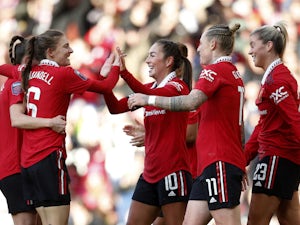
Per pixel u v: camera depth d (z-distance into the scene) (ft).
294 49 147.54
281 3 152.66
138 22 157.17
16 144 85.15
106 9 160.45
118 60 84.64
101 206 144.97
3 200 143.23
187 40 152.87
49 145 80.07
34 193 81.00
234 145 77.92
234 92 77.97
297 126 81.35
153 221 86.63
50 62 81.56
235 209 77.15
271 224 130.00
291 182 84.17
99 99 153.38
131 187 145.18
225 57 78.84
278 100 82.12
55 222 80.33
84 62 155.33
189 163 85.25
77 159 148.87
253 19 149.89
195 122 88.79
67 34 163.02
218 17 153.69
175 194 83.71
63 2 168.04
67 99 81.92
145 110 85.15
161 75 86.12
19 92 83.35
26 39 86.89
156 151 84.33
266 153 84.17
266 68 84.17
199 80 77.15
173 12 154.71
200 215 78.74
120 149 147.54
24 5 170.71
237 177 77.36
